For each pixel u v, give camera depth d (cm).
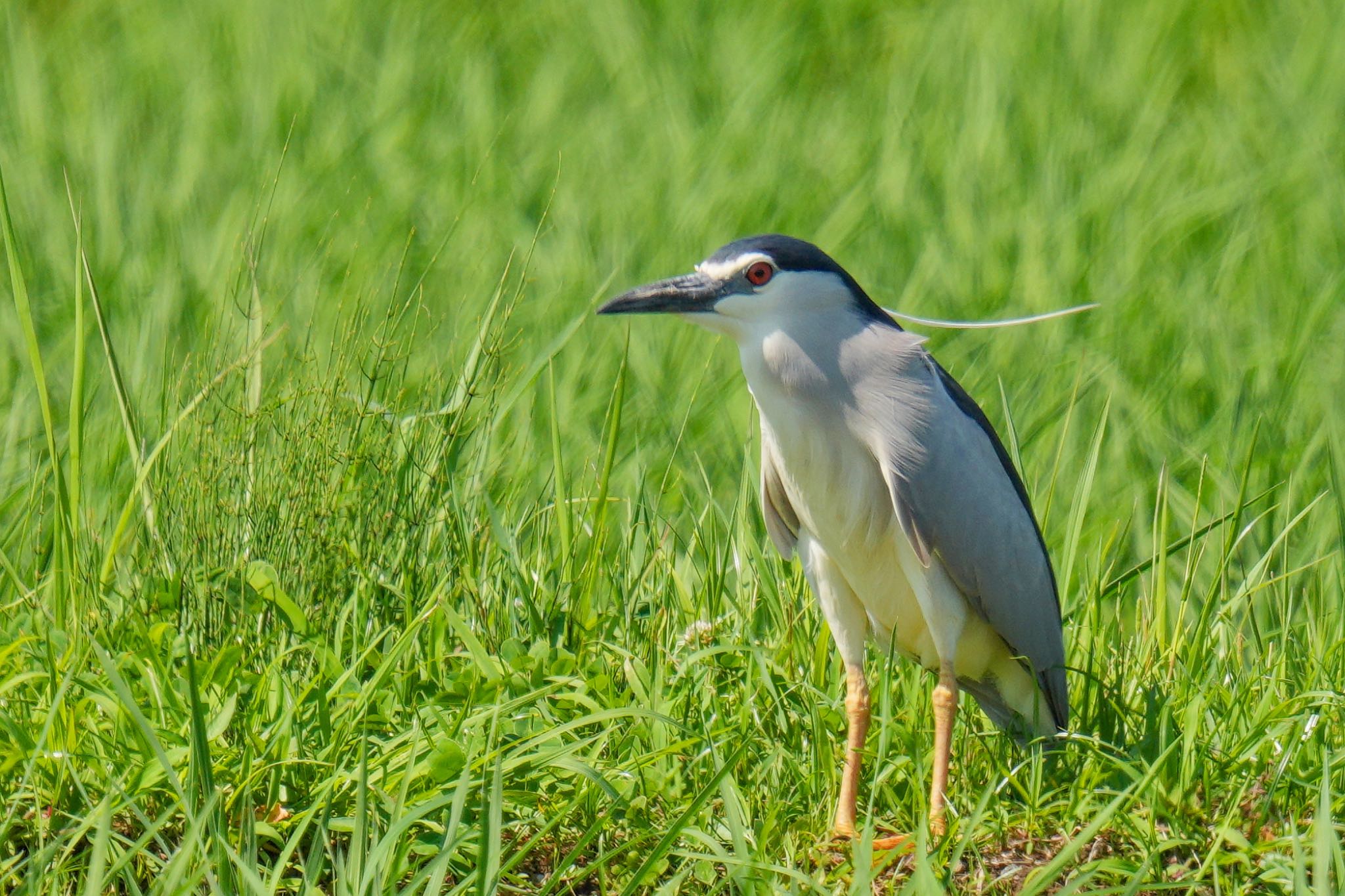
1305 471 1214
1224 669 917
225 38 2314
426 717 806
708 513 1091
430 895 640
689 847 739
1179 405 1393
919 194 1820
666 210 1741
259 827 709
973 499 884
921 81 2203
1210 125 2055
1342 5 2341
